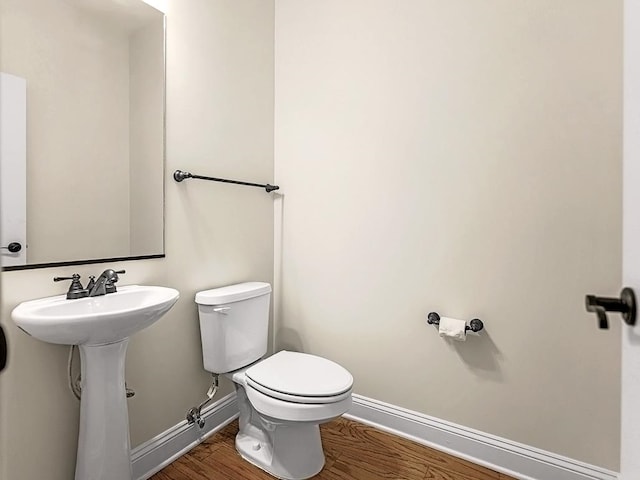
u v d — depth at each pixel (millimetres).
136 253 1515
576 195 1429
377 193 1873
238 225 1994
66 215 1302
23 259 1188
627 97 602
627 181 599
